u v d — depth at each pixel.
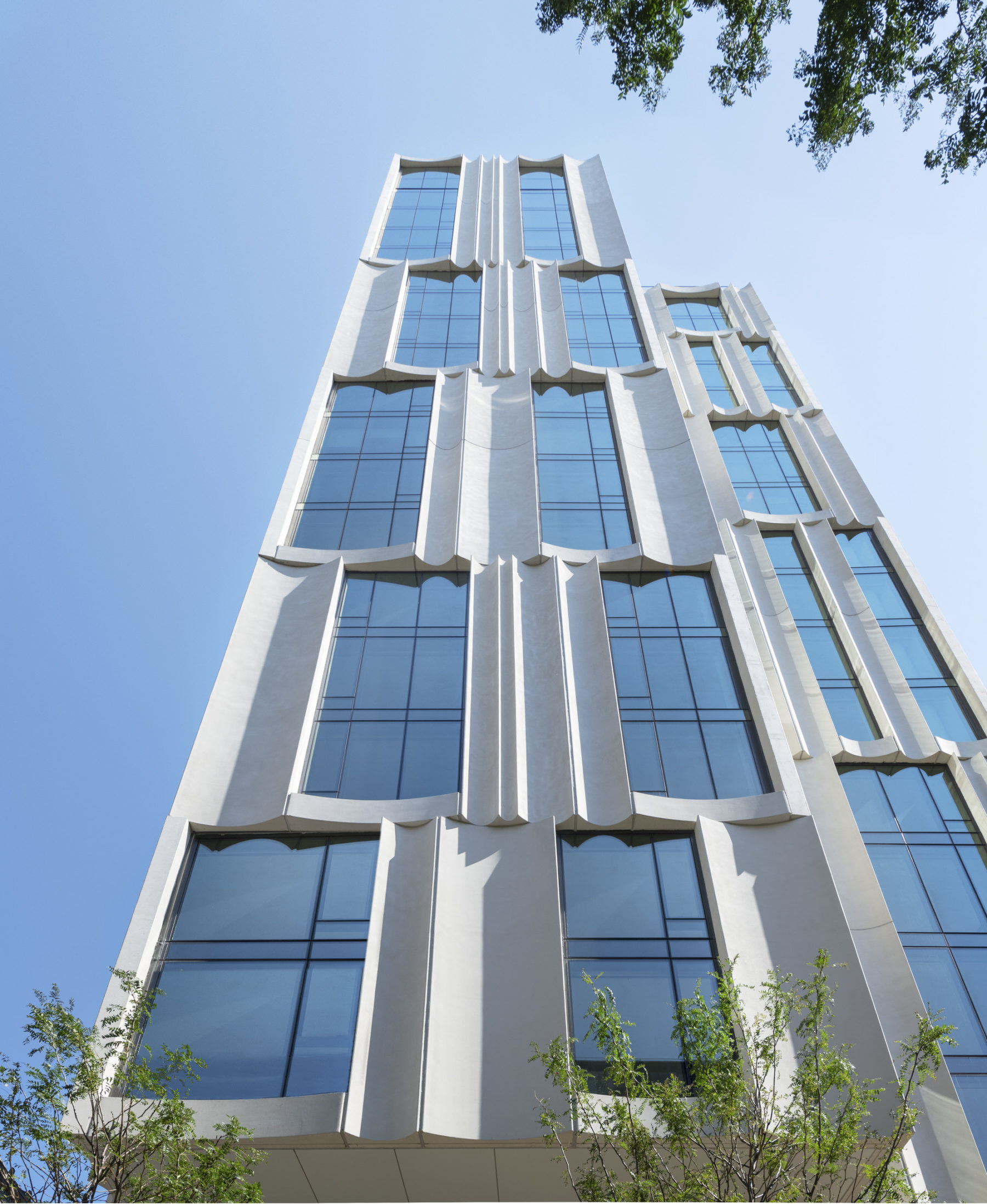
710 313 48.81
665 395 37.00
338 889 21.44
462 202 51.47
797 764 26.00
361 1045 18.23
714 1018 15.91
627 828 23.09
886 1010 20.94
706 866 21.97
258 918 20.88
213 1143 14.52
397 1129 17.30
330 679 26.16
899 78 18.45
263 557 29.22
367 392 37.22
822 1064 15.29
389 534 30.39
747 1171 13.87
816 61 18.98
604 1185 15.04
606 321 42.25
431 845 21.83
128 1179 13.30
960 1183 18.19
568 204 51.34
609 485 33.09
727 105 20.05
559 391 37.81
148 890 20.72
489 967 19.91
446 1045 18.45
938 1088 19.69
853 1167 16.80
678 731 25.45
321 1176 17.83
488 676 26.17
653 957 20.64
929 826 25.77
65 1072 13.73
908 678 30.03
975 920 23.45
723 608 28.69
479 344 39.66
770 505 36.53
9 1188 12.31
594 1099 17.47
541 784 23.88
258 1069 18.33
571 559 30.06
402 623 27.84
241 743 24.30
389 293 42.81
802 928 20.69
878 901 22.62
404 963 19.94
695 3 18.78
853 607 32.03
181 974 19.83
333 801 22.81
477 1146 17.28
